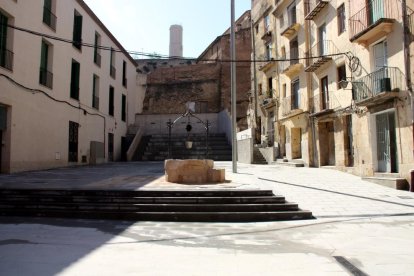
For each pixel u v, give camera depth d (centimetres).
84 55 2194
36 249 539
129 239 614
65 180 1162
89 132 2262
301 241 607
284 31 2291
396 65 1280
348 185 1230
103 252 528
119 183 1063
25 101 1533
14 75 1455
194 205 826
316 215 832
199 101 3862
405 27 1220
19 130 1488
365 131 1466
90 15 2286
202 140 2880
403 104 1235
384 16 1350
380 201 973
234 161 1524
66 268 448
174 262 480
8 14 1423
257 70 3025
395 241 604
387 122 1369
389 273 434
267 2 2797
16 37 1472
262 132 2848
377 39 1385
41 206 856
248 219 795
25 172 1495
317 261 486
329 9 1828
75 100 2055
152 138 3066
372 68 1431
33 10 1602
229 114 2856
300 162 2119
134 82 3369
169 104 3934
